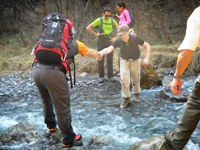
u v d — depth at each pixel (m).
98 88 8.04
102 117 5.74
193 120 2.92
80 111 6.18
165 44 11.42
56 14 4.16
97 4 12.91
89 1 12.91
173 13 12.72
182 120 2.97
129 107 6.27
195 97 2.88
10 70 10.53
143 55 9.93
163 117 5.61
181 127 2.99
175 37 11.88
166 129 5.03
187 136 3.01
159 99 6.78
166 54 9.89
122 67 6.08
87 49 4.23
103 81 8.52
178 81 2.89
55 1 13.18
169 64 9.64
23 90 8.25
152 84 7.80
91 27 8.00
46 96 4.35
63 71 4.01
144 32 12.17
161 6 12.95
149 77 7.79
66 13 12.93
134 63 6.05
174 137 3.06
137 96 6.49
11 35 12.89
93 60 9.95
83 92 7.74
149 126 5.20
